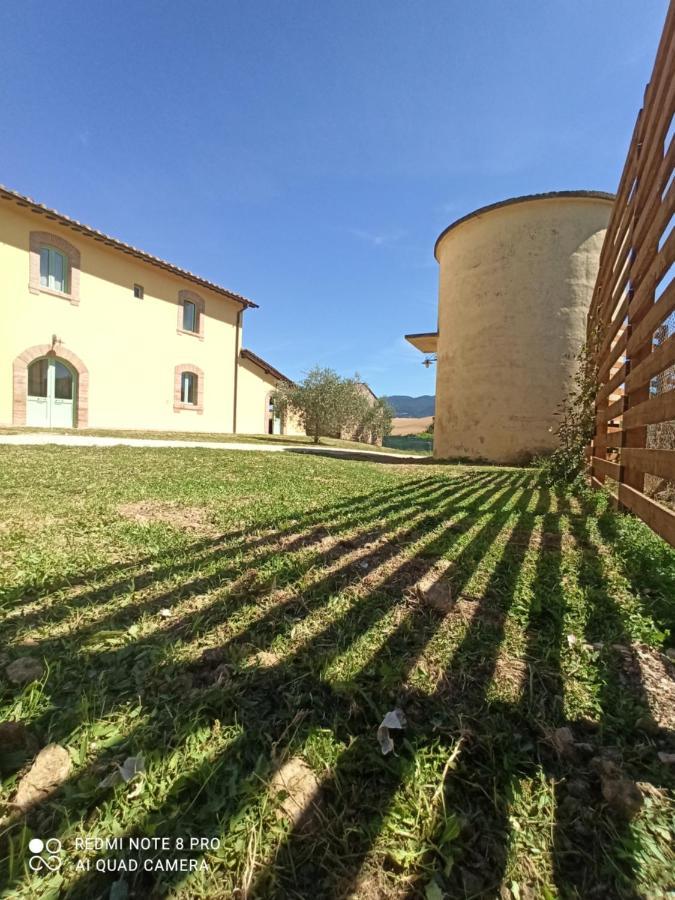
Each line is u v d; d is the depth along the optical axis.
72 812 0.86
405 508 3.51
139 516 2.91
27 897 0.73
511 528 2.96
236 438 13.87
